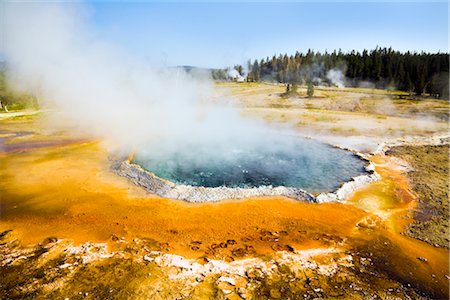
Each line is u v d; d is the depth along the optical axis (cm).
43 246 882
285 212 1125
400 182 1484
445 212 1168
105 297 675
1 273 755
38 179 1409
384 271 810
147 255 839
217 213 1104
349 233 998
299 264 823
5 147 1972
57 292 689
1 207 1127
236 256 851
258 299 686
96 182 1384
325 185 1428
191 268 785
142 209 1126
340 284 750
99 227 995
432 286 761
